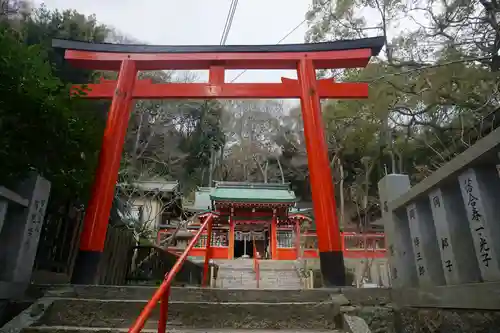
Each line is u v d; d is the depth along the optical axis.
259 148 51.06
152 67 8.27
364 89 7.94
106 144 6.92
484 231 2.75
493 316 2.57
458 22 14.66
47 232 5.95
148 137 35.78
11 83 4.10
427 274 3.73
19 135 4.43
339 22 17.48
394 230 4.54
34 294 4.21
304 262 18.27
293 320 3.89
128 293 4.33
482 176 2.90
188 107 40.62
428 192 3.73
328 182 6.81
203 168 44.03
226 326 3.84
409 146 24.66
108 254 7.39
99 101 10.65
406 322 3.92
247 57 8.08
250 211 24.48
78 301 3.91
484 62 14.31
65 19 14.66
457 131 16.97
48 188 4.60
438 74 15.63
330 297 4.21
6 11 13.07
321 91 7.91
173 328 3.79
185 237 23.94
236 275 17.77
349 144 26.92
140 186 22.52
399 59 16.75
